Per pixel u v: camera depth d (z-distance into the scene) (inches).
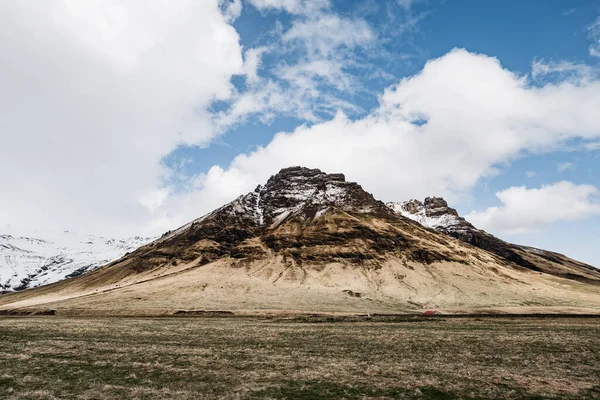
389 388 1033.5
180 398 954.1
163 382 1095.0
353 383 1077.1
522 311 4343.0
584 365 1300.4
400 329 2340.1
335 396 973.8
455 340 1819.6
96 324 2664.9
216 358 1409.9
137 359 1384.1
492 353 1505.9
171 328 2389.3
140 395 975.6
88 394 984.9
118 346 1657.2
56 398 954.1
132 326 2498.8
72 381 1101.7
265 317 3841.0
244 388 1032.2
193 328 2391.7
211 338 1927.9
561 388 1039.0
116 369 1236.5
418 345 1699.1
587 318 3523.6
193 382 1093.8
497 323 2810.0
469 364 1316.4
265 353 1517.0
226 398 952.3
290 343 1771.7
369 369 1234.6
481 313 4205.2
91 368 1248.2
